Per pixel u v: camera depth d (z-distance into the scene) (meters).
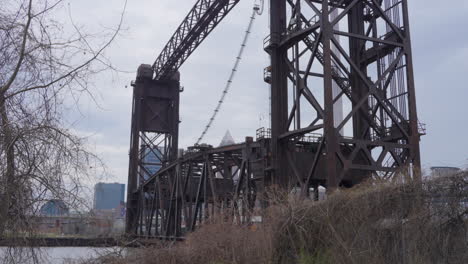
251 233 20.84
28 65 10.81
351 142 31.67
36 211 10.12
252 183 38.25
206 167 47.75
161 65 73.56
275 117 35.56
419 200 16.80
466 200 15.83
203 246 20.70
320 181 36.12
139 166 79.44
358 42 38.03
